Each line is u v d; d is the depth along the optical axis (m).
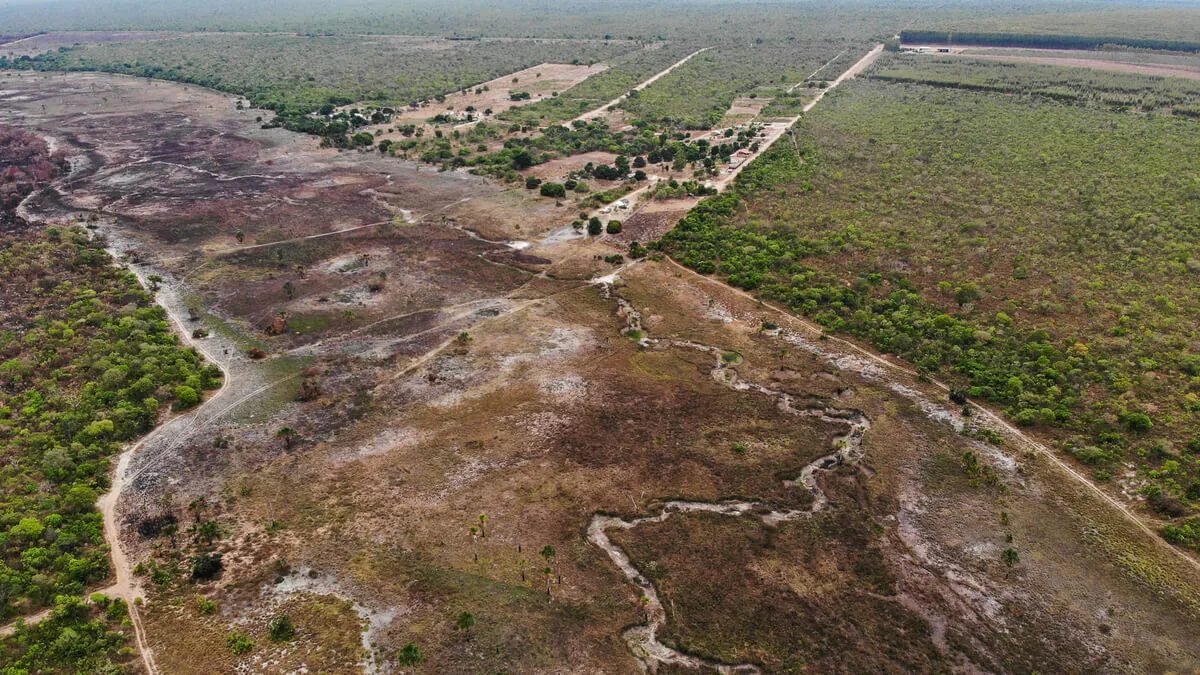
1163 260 97.06
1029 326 83.25
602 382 76.06
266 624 48.47
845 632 48.25
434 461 64.38
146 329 85.81
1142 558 53.25
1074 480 60.91
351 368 79.56
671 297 94.31
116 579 52.31
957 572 52.88
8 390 74.25
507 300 94.81
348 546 54.97
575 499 59.78
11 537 54.56
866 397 72.50
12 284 97.56
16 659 45.88
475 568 52.91
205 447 66.69
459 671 44.97
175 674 44.88
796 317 88.31
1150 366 74.00
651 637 48.06
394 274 102.62
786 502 59.38
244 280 101.19
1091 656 46.59
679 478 62.16
